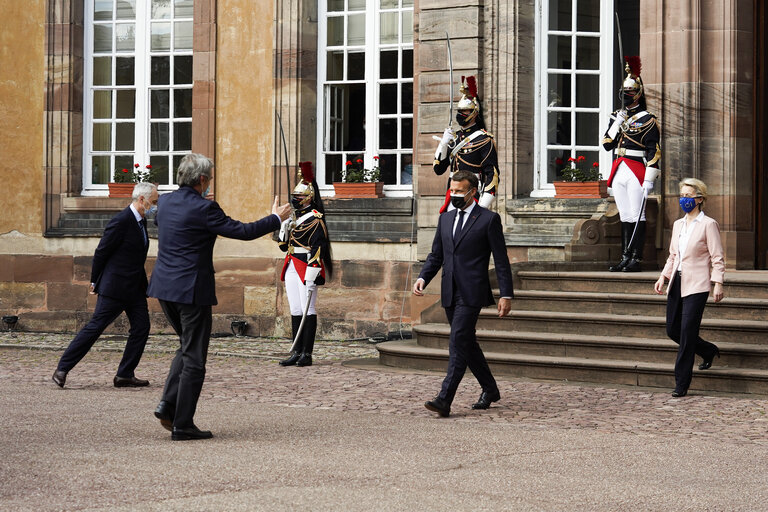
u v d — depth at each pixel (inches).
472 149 412.5
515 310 436.8
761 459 253.9
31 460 246.1
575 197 505.0
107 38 608.7
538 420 310.0
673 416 315.6
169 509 203.6
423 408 331.6
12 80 606.2
